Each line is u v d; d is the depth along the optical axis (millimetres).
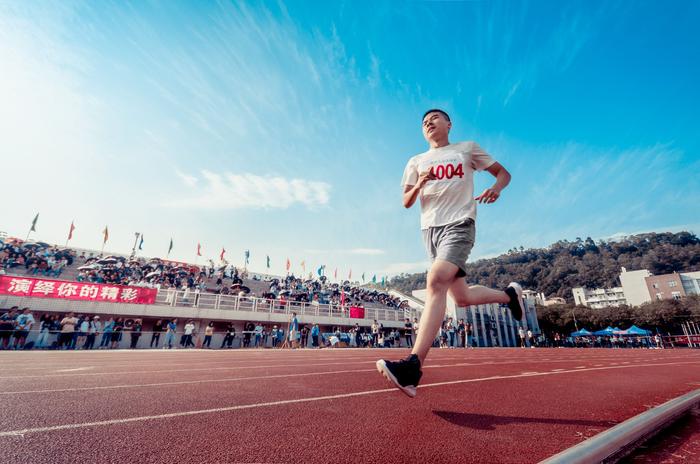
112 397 2590
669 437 1819
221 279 26906
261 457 1425
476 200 2453
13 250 19812
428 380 3838
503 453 1506
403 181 2775
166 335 15344
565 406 2516
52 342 12883
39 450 1454
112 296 15570
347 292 37062
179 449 1503
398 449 1546
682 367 6695
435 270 2113
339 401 2547
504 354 12820
